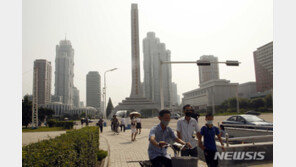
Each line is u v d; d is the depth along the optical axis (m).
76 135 5.30
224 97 129.25
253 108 85.50
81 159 4.75
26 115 42.81
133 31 115.12
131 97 115.94
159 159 3.98
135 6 115.50
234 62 18.33
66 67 135.62
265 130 10.52
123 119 24.28
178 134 5.57
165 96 160.75
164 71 163.50
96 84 164.62
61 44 159.12
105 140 15.75
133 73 115.94
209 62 18.31
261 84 133.75
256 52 139.25
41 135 22.69
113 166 7.57
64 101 132.25
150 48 165.38
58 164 3.35
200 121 37.53
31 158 2.80
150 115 136.88
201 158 8.09
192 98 165.62
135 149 11.15
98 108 161.75
